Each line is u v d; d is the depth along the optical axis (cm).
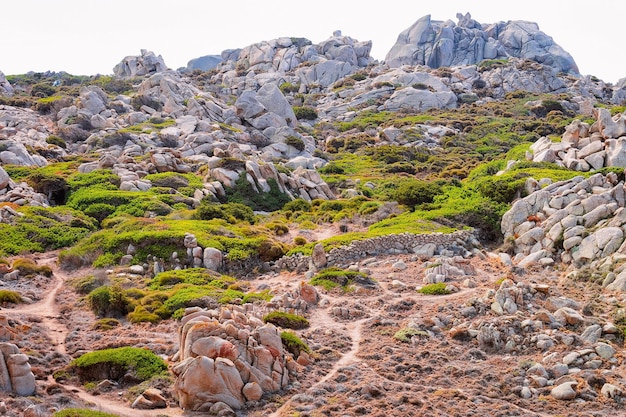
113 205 4609
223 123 8362
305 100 12394
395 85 12312
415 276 2847
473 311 2284
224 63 15662
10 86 10344
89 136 7425
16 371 1609
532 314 2214
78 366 1822
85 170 5672
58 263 3378
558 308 2245
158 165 5691
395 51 15488
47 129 7638
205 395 1596
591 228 2941
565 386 1730
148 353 1872
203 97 9419
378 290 2658
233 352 1675
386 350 2011
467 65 13962
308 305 2495
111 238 3456
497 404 1669
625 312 2180
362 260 3153
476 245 3344
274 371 1720
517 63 13638
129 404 1634
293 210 5084
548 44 15275
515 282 2534
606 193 3097
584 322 2116
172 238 3362
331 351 1991
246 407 1602
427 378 1825
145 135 7112
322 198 5703
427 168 7269
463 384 1794
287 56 14700
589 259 2736
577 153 4106
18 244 3631
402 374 1847
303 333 2136
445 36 15300
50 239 3762
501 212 3572
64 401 1574
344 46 14875
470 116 10406
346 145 8888
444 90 11906
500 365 1923
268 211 5181
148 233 3422
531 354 1978
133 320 2394
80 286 2850
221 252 3319
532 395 1736
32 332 2203
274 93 9000
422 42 15475
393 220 3778
